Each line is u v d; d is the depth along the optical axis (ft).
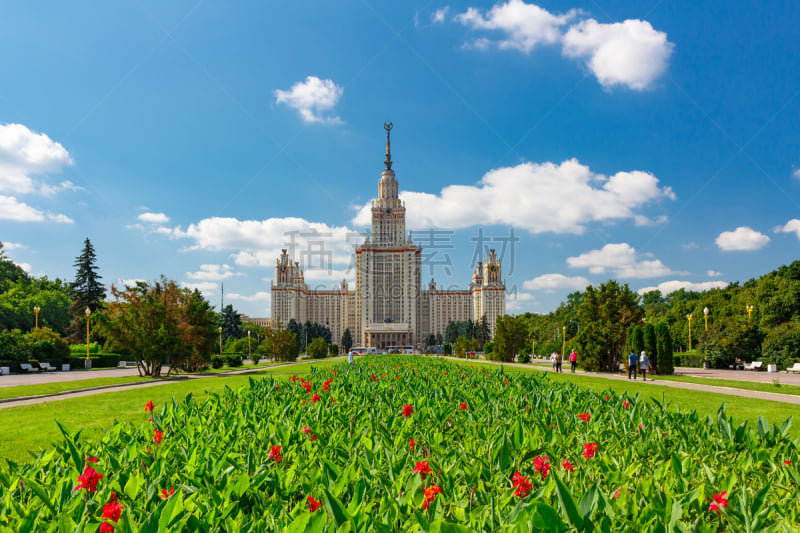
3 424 42.70
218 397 29.96
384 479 14.08
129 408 53.83
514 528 9.57
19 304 244.22
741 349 161.79
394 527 11.13
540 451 16.21
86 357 179.52
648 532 10.05
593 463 17.10
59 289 323.16
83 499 12.70
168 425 23.18
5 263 306.55
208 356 135.85
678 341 268.41
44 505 12.19
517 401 30.48
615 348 132.36
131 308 115.85
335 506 10.66
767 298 207.21
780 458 18.31
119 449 18.83
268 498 13.57
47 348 159.63
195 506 12.04
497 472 15.60
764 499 12.44
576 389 35.29
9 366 142.31
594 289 139.33
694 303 299.38
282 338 234.17
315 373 55.77
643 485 13.26
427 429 22.06
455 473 15.01
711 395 67.00
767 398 64.13
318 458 16.60
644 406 27.27
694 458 18.53
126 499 13.24
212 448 18.22
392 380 48.67
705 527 10.41
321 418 24.11
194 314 135.85
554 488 12.67
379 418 24.50
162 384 90.12
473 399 32.71
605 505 11.00
